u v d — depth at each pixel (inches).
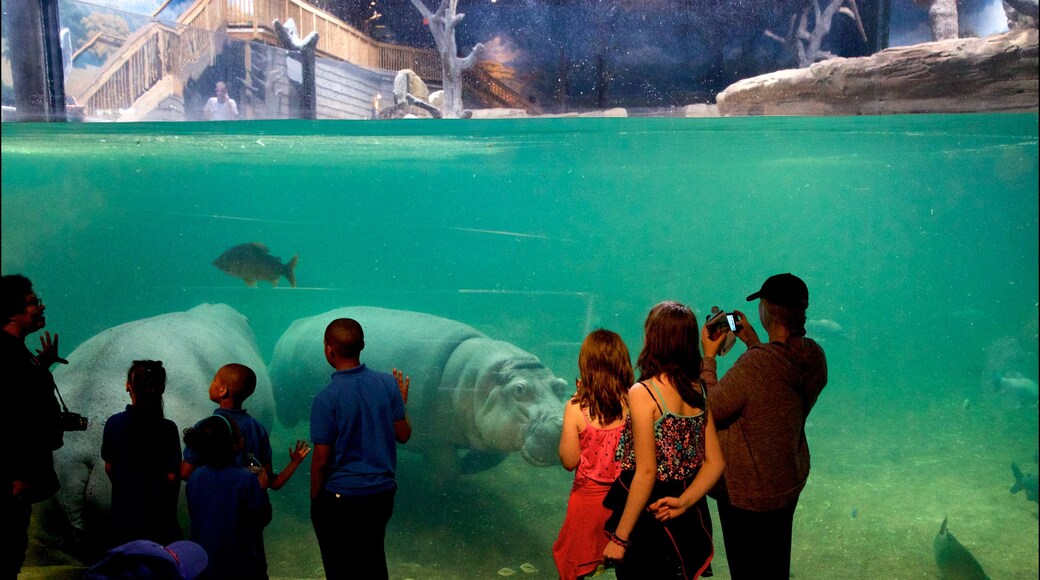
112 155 556.1
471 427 294.7
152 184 896.3
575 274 1595.7
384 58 278.5
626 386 140.3
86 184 905.5
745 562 147.3
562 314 631.8
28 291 147.4
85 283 1095.6
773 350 143.7
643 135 423.8
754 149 538.9
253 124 339.6
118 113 292.5
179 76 289.4
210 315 313.9
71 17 286.2
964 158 621.6
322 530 156.9
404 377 304.0
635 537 129.0
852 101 263.9
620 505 134.2
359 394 154.4
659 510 127.4
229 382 157.3
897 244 1418.6
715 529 299.0
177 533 167.9
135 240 1147.3
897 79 259.8
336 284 1164.5
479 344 303.6
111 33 287.7
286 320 503.8
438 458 309.6
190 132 381.4
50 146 465.1
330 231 1168.8
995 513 309.1
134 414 161.0
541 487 337.7
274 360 350.0
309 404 338.0
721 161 647.8
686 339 128.4
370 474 155.3
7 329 145.3
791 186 925.8
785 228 1481.3
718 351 153.5
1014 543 272.5
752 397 142.1
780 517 146.1
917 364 1373.0
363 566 157.9
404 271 1208.8
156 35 289.3
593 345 140.9
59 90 288.7
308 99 284.7
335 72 281.9
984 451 438.6
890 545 270.7
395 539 269.1
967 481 363.6
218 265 354.9
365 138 428.1
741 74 267.9
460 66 276.5
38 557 205.5
